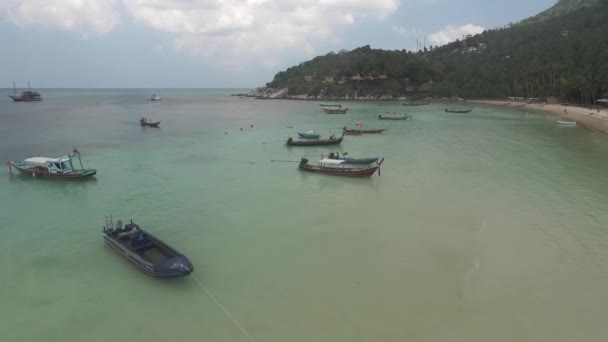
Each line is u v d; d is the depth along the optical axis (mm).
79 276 22469
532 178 41562
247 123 95375
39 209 33469
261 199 35594
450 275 22391
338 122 97625
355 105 162750
